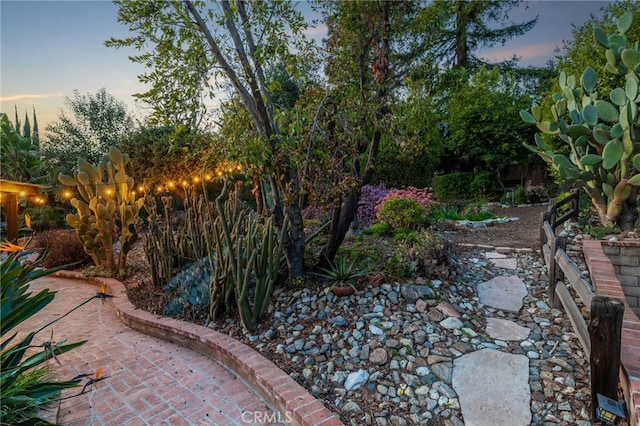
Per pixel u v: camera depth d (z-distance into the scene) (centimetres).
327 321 342
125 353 362
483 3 1348
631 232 472
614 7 729
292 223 414
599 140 489
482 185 1164
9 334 427
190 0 369
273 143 396
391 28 447
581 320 245
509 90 1205
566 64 784
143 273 649
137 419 253
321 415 225
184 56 377
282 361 301
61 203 1288
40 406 243
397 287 378
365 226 745
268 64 403
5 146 1341
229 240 368
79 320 474
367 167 429
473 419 223
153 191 1120
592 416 201
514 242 579
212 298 388
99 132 1383
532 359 271
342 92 415
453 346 294
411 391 252
